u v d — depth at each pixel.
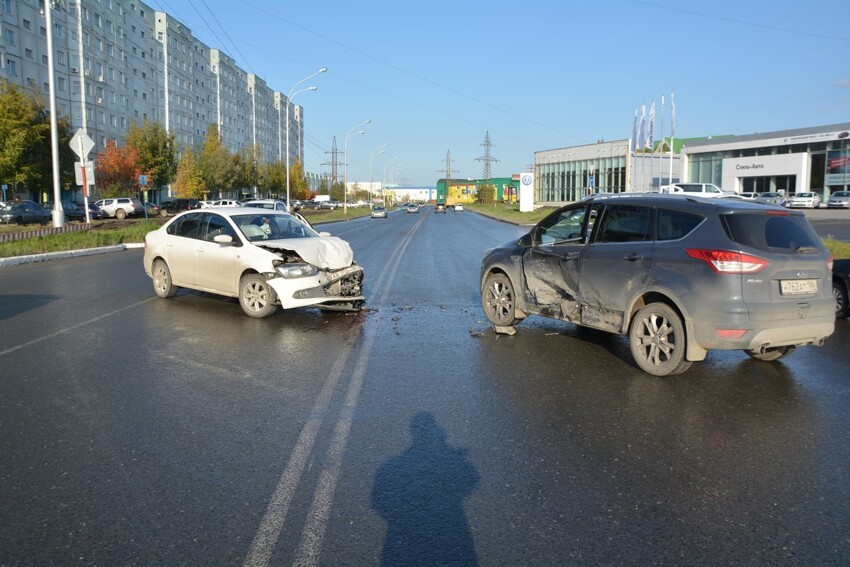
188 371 6.65
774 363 7.09
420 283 13.40
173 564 3.18
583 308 7.22
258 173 86.50
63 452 4.54
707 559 3.23
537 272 7.84
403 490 3.97
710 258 5.88
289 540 3.40
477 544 3.36
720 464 4.36
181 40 93.88
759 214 6.05
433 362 7.03
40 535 3.44
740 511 3.71
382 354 7.40
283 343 7.95
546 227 7.98
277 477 4.14
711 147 59.28
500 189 149.25
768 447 4.66
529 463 4.37
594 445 4.69
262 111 134.75
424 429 5.00
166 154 64.50
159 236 11.34
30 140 44.59
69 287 13.01
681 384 6.23
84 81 68.50
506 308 8.41
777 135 53.16
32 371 6.63
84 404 5.58
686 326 6.04
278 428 5.02
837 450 4.61
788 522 3.59
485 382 6.27
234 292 9.88
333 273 9.65
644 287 6.39
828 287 6.18
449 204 114.38
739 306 5.74
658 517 3.64
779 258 5.87
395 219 60.72
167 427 5.02
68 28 66.25
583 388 6.08
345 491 3.95
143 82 82.50
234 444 4.68
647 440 4.79
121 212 50.38
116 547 3.33
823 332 6.14
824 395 5.93
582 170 75.50
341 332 8.62
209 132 78.75
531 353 7.45
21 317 9.66
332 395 5.85
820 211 42.03
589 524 3.57
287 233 10.53
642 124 46.22
